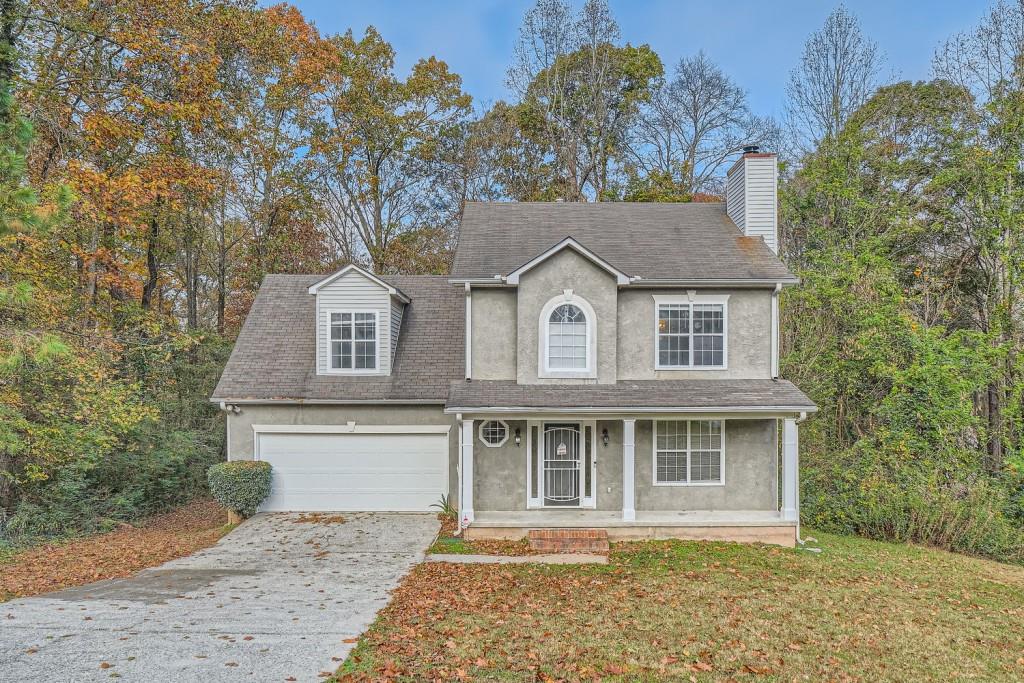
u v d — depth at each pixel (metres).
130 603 8.81
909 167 21.23
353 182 31.14
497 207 17.67
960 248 20.81
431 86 31.48
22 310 13.62
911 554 13.30
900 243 21.50
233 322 29.94
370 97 30.88
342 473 15.48
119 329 20.23
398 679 6.15
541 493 14.29
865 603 9.39
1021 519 15.42
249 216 27.41
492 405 12.91
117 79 17.47
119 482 16.94
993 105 19.31
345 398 15.17
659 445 14.23
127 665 6.41
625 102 31.14
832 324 18.78
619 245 15.52
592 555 11.88
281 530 13.78
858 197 20.92
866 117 23.48
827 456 17.30
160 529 15.50
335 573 10.58
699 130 32.66
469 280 14.04
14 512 14.09
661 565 11.19
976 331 18.22
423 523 14.34
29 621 7.94
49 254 16.97
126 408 15.30
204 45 18.77
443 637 7.39
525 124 30.70
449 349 16.39
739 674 6.61
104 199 17.34
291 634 7.39
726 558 11.75
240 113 23.77
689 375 14.32
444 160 32.09
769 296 14.40
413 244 32.31
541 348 13.96
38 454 13.63
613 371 13.94
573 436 14.33
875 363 17.45
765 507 14.18
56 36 15.74
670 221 16.72
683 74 32.56
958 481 15.59
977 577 11.55
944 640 7.94
